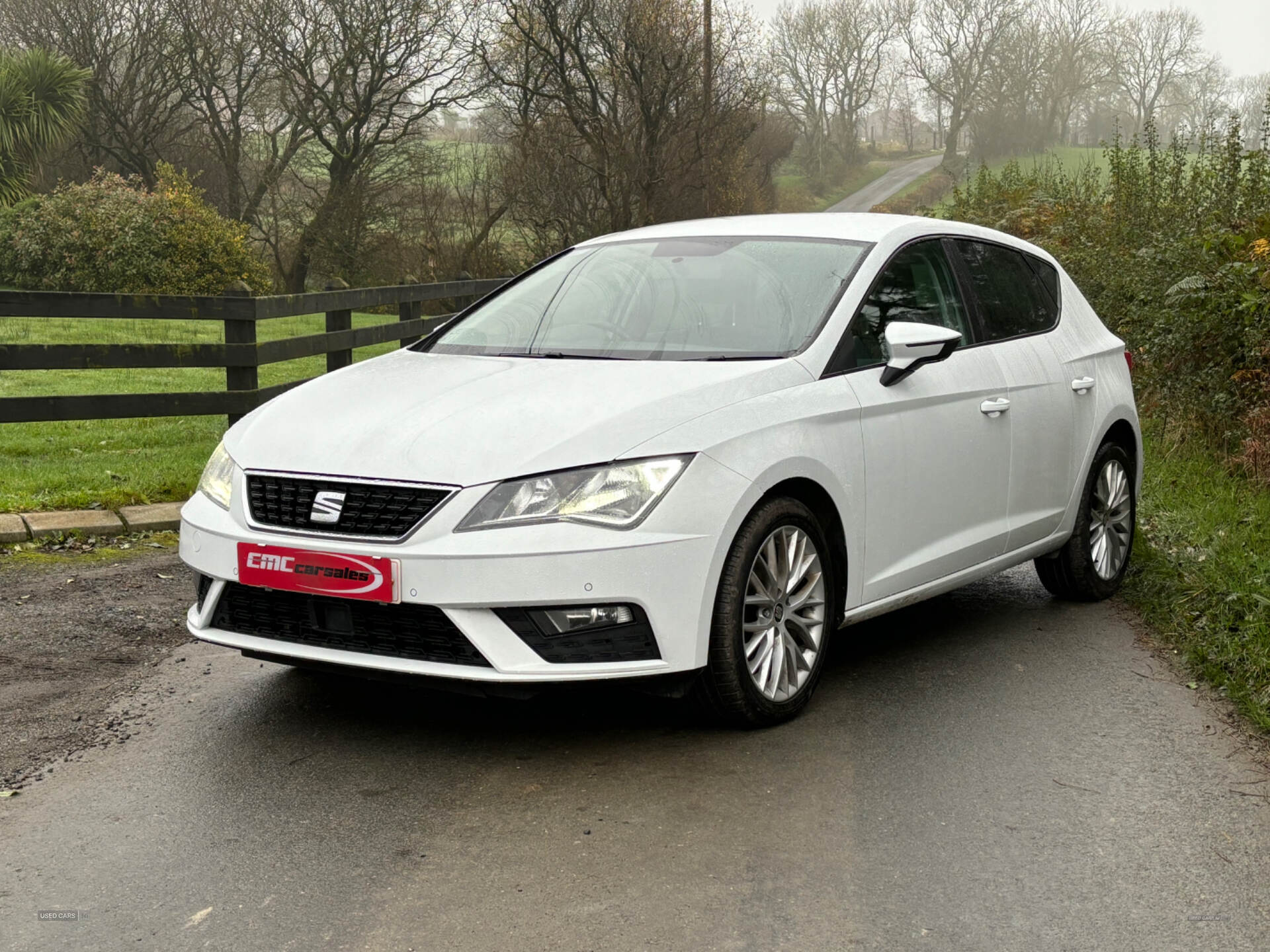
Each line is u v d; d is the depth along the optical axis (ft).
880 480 13.85
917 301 15.30
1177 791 11.45
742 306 14.32
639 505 11.43
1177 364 27.76
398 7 108.99
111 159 119.65
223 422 34.99
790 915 9.07
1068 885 9.57
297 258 114.62
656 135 94.22
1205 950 8.64
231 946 8.62
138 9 114.11
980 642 16.40
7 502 22.18
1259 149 33.63
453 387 13.10
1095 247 39.29
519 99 101.81
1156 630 17.01
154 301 25.26
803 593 13.12
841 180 283.18
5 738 12.47
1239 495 23.36
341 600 11.68
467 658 11.37
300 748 12.32
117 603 17.44
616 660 11.51
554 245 97.35
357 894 9.37
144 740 12.52
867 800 11.14
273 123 116.37
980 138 269.23
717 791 11.30
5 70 76.69
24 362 23.91
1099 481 18.49
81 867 9.80
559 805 11.00
